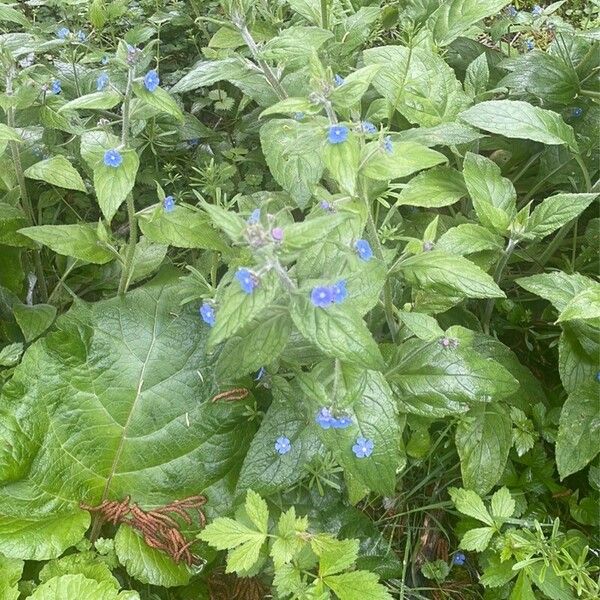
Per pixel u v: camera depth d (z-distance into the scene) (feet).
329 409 1.26
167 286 1.69
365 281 1.25
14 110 1.77
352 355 1.09
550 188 2.16
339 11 2.07
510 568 1.48
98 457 1.53
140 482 1.53
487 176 1.65
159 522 1.48
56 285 1.97
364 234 1.60
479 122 1.63
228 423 1.58
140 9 2.49
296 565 1.38
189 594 1.56
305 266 1.26
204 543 1.52
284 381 1.48
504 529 1.58
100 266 1.98
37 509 1.46
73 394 1.55
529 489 1.64
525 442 1.61
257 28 2.00
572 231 2.10
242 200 1.69
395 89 1.73
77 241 1.54
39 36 2.07
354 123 1.26
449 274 1.38
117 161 1.35
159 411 1.57
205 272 1.80
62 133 2.17
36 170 1.54
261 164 2.22
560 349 1.60
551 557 1.45
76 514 1.47
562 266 2.00
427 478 1.65
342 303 1.11
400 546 1.66
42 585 1.34
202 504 1.52
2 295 1.80
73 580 1.34
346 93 1.20
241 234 1.03
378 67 1.19
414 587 1.60
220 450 1.57
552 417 1.65
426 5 2.10
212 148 2.27
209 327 1.63
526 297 1.97
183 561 1.50
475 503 1.49
